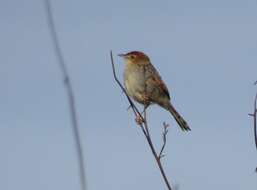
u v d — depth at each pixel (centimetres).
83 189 541
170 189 715
